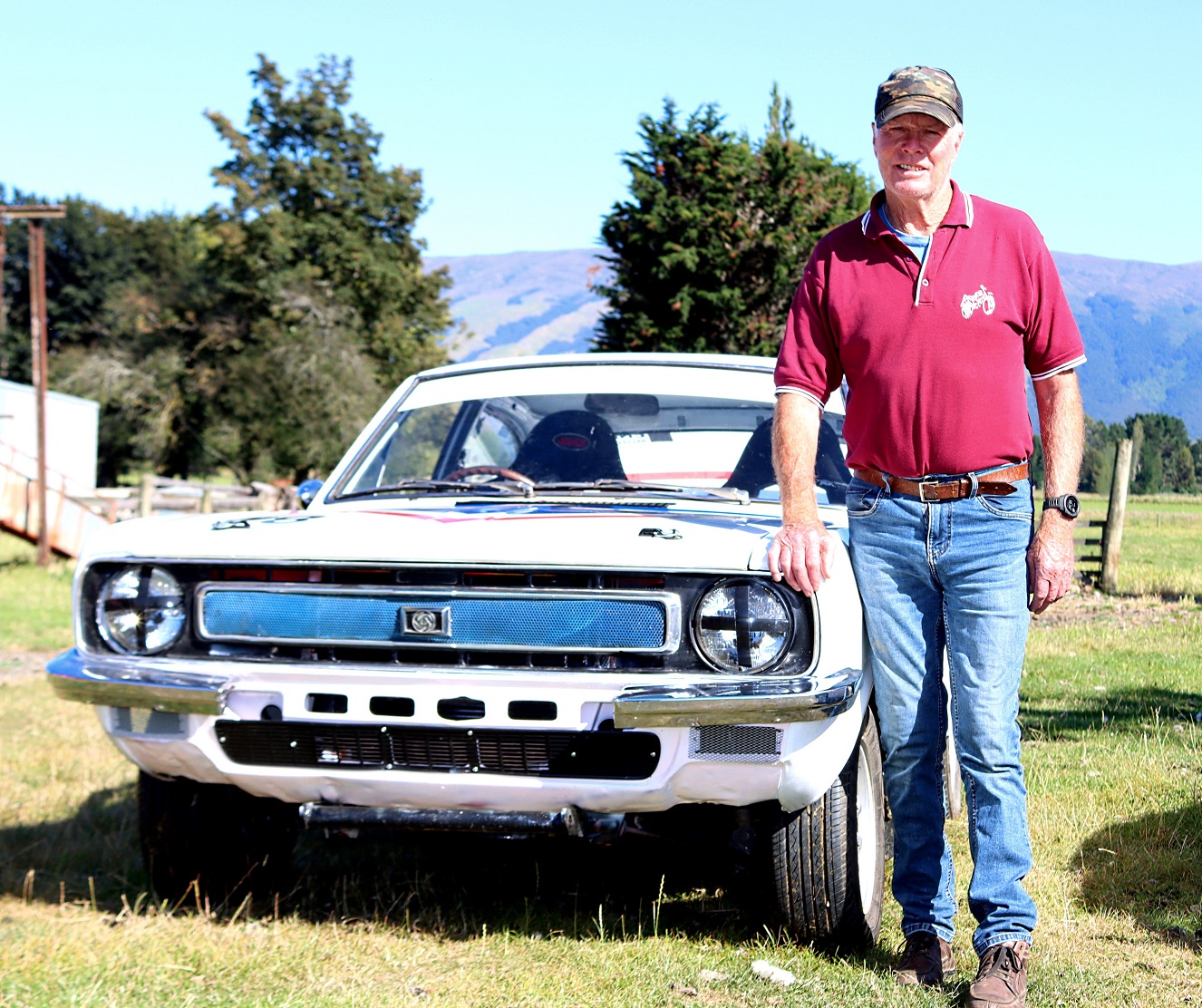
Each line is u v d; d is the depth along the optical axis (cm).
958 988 317
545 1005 309
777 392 337
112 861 471
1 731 739
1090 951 349
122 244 7081
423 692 327
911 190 312
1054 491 322
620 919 384
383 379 5291
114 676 341
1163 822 457
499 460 446
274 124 5356
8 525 2139
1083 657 928
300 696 334
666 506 396
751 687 310
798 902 346
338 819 342
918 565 322
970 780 322
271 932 369
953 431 315
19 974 329
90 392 5444
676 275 2348
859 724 330
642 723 307
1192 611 1285
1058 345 325
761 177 2341
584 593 322
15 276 7050
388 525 354
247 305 5334
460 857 465
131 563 355
